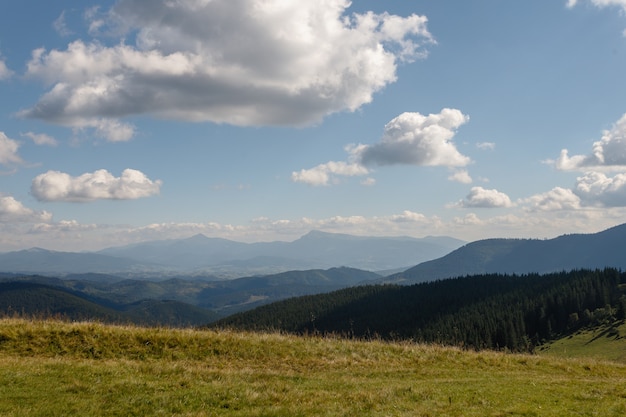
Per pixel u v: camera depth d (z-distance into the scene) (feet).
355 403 46.55
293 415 42.19
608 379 73.56
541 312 458.09
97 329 68.95
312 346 79.41
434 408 45.96
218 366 64.69
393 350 83.61
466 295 584.81
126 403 43.34
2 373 48.24
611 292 481.05
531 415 44.42
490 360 82.99
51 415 39.32
